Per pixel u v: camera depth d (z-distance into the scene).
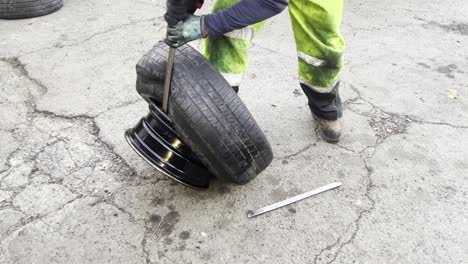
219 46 1.88
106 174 2.12
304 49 2.02
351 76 3.06
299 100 2.77
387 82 3.01
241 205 1.98
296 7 1.88
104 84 2.84
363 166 2.25
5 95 2.70
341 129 2.50
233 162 1.74
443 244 1.84
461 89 2.96
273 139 2.41
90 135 2.38
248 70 3.08
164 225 1.87
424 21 4.02
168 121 1.81
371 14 4.13
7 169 2.14
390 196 2.07
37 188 2.04
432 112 2.70
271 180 2.13
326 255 1.77
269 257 1.75
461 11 4.25
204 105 1.62
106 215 1.91
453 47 3.55
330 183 2.13
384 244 1.83
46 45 3.31
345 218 1.94
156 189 2.05
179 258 1.74
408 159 2.30
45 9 3.80
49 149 2.27
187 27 1.53
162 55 1.74
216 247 1.78
